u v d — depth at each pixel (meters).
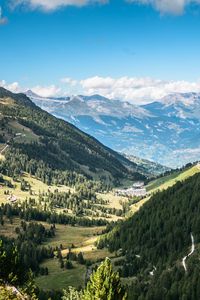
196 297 155.50
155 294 162.75
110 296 65.81
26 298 69.44
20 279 83.88
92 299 66.62
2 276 79.38
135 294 160.00
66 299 80.38
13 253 85.94
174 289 163.88
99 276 67.69
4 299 64.31
